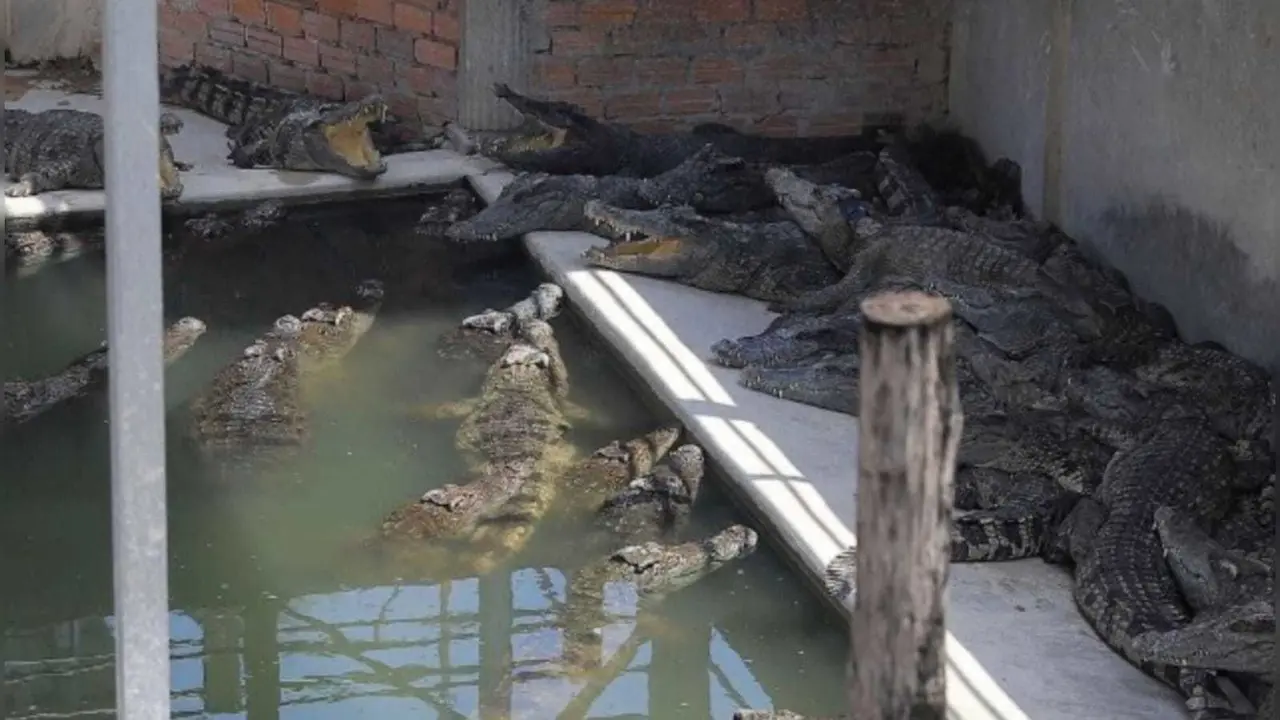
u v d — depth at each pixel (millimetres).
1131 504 7574
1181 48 9477
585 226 11625
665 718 6621
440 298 10898
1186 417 8391
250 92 13641
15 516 8148
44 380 9164
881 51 13078
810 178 12188
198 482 8406
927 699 3221
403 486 8367
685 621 7316
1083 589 7090
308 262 11438
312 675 6949
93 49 14781
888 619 3186
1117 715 6371
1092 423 8539
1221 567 6879
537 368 9281
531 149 12547
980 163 12391
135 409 4215
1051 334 9258
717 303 10523
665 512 8031
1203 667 6344
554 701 6723
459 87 12945
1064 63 10930
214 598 7504
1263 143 8711
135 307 4172
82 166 11758
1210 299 9328
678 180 11867
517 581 7574
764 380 9102
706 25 12922
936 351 3059
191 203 11984
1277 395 6445
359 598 7477
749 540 7746
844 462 8359
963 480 8062
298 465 8562
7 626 7309
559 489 8266
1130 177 10156
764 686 6879
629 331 9906
